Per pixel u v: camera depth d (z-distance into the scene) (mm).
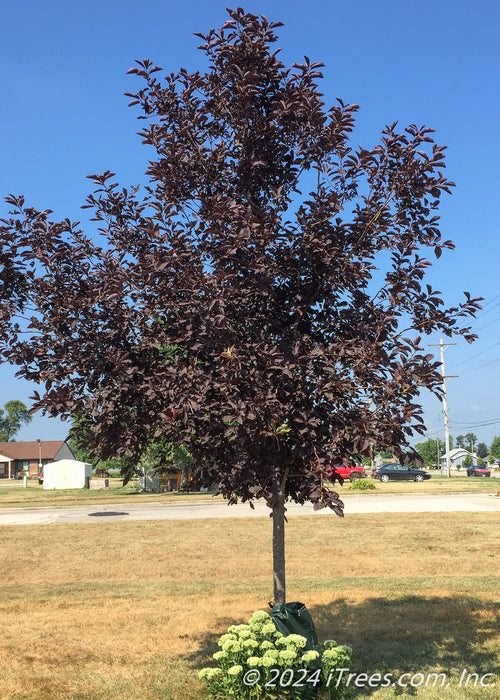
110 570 13094
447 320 6289
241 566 13203
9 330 6277
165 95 6957
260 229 6047
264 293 5973
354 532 17438
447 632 7840
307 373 5773
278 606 6262
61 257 6613
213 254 6371
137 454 6641
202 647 7445
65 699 5820
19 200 6469
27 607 9727
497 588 10617
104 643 7641
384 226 6305
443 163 5980
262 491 5637
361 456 6031
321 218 6234
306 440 5754
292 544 15586
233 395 5398
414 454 5684
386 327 6367
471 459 112000
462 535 16750
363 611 9008
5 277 6395
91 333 6289
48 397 5918
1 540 17094
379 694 5820
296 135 6660
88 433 6516
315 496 5363
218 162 6719
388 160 6270
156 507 27797
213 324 5730
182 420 5625
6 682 6281
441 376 5680
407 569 12766
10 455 87625
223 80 6840
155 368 6270
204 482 6211
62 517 23594
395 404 5738
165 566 13328
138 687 6125
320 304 6688
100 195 6934
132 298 6242
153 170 6664
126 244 6887
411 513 21938
